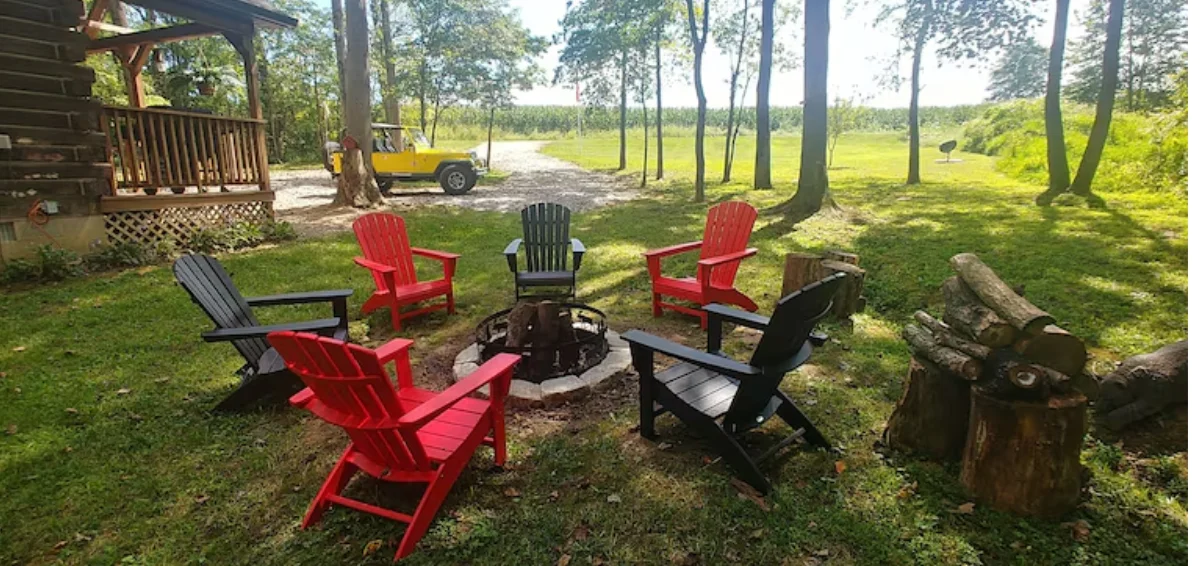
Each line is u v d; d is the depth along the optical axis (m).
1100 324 3.87
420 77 16.72
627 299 5.05
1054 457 2.02
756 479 2.29
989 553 1.93
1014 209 8.31
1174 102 11.16
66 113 6.03
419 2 16.52
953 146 18.83
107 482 2.41
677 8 12.39
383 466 2.20
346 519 2.17
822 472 2.41
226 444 2.71
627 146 30.00
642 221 9.02
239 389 2.97
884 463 2.45
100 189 6.34
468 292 5.34
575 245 4.69
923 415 2.43
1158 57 18.12
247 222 7.70
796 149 26.14
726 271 4.61
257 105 7.96
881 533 2.02
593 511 2.19
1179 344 2.66
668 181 14.93
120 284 5.52
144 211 6.77
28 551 2.04
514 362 2.40
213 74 10.05
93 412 3.02
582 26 15.17
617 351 3.54
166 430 2.84
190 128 7.12
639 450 2.61
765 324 2.80
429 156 13.17
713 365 2.26
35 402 3.12
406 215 9.91
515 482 2.39
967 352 2.17
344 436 2.77
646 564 1.93
